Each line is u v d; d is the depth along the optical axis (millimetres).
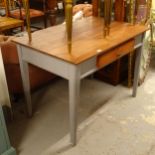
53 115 2039
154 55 3012
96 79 2566
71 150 1689
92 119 1984
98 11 2145
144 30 1863
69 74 1437
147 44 2346
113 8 2061
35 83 2162
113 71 2395
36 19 4270
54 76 2367
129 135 1816
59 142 1762
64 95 2307
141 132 1845
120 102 2199
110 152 1673
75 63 1336
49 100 2232
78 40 1608
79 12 2428
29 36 1614
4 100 1873
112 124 1928
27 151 1686
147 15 2283
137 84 2238
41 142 1763
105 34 1665
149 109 2102
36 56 1591
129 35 1721
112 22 2006
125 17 2053
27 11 1549
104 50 1486
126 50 1776
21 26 3211
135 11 2057
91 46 1521
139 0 2096
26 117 2012
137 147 1712
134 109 2104
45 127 1907
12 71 1993
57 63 1471
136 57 2078
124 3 2020
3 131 1490
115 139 1781
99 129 1876
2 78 1793
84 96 2285
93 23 1960
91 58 1459
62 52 1445
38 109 2107
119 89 2400
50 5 3893
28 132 1854
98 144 1739
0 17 3344
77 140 1768
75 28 1835
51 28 1847
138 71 2135
